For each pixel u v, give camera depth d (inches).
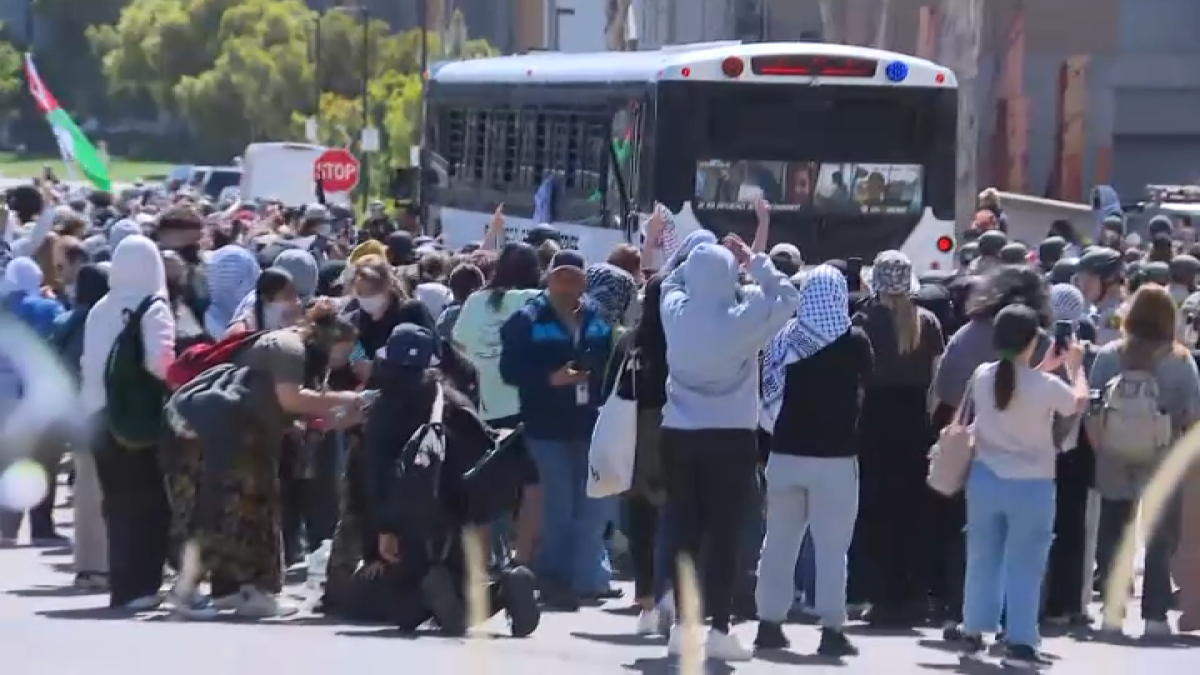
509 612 550.0
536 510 612.1
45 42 6304.1
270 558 569.9
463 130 1286.9
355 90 3946.9
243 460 562.6
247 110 4060.0
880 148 995.9
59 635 521.0
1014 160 2726.4
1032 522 519.2
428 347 547.2
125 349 569.9
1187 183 2741.1
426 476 540.1
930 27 2413.9
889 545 597.9
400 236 886.4
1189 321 732.7
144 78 4795.8
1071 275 722.8
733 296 493.7
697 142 981.8
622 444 525.0
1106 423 577.9
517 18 4279.0
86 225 985.5
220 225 1084.5
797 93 989.2
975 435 524.7
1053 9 2751.0
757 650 533.6
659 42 2997.0
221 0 4621.1
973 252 876.6
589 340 617.0
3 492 732.7
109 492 582.2
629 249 677.3
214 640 514.9
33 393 669.9
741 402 495.8
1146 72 2743.6
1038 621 546.6
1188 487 580.7
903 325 583.5
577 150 1086.4
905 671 511.8
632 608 623.2
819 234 992.9
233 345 569.9
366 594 557.3
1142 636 591.8
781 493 525.7
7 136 6176.2
